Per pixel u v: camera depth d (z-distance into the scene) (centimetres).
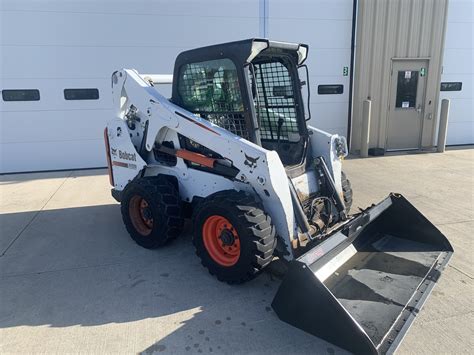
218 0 743
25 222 462
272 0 764
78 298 293
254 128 301
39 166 748
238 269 288
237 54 291
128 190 376
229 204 286
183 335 247
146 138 379
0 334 252
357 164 750
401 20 813
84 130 747
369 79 837
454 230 405
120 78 396
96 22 709
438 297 282
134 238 387
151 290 303
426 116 880
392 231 349
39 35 693
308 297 231
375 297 258
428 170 689
